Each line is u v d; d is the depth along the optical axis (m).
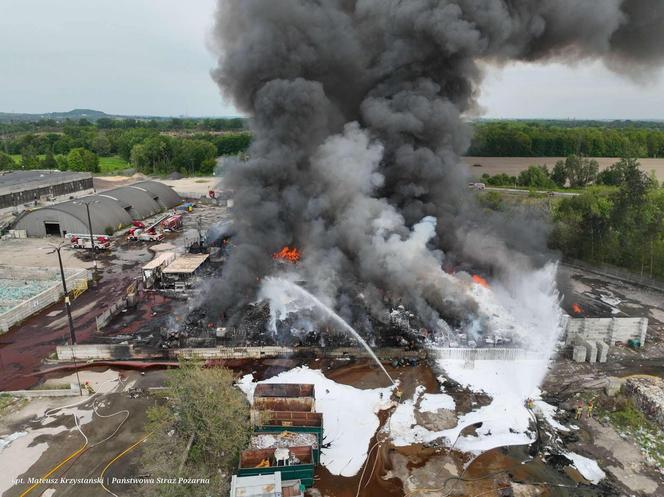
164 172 134.25
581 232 55.94
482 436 25.69
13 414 27.20
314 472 22.92
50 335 36.66
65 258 55.16
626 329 35.53
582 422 26.97
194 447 23.05
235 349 33.53
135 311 40.75
